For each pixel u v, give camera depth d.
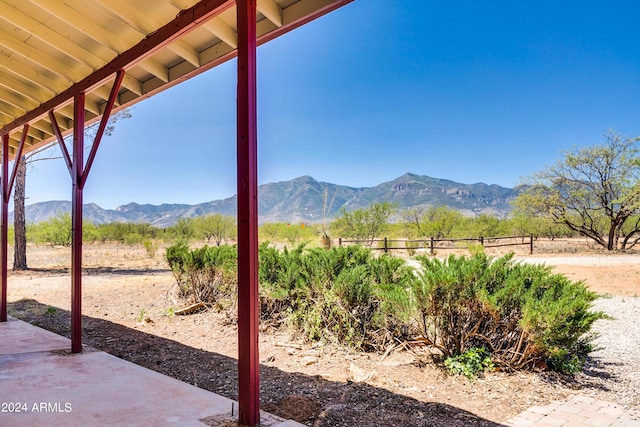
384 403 2.80
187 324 5.61
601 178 17.72
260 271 5.35
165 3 3.03
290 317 4.76
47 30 3.50
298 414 2.58
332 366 3.69
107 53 3.76
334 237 19.09
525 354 3.37
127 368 3.46
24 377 3.20
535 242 22.20
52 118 4.62
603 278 9.26
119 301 7.51
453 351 3.56
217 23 3.09
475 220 24.30
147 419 2.36
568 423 2.44
